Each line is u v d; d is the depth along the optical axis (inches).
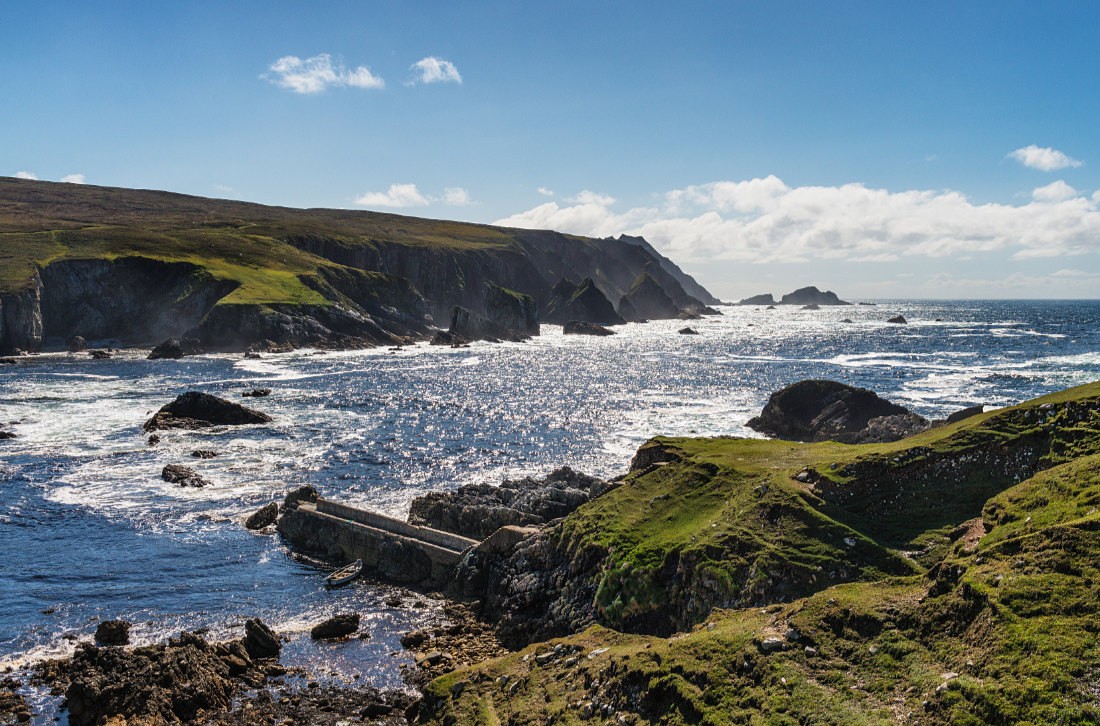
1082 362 5654.5
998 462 1318.9
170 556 1804.9
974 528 1147.9
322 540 1879.9
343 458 2792.8
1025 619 794.2
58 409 3651.6
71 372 5059.1
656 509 1493.6
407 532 1791.3
